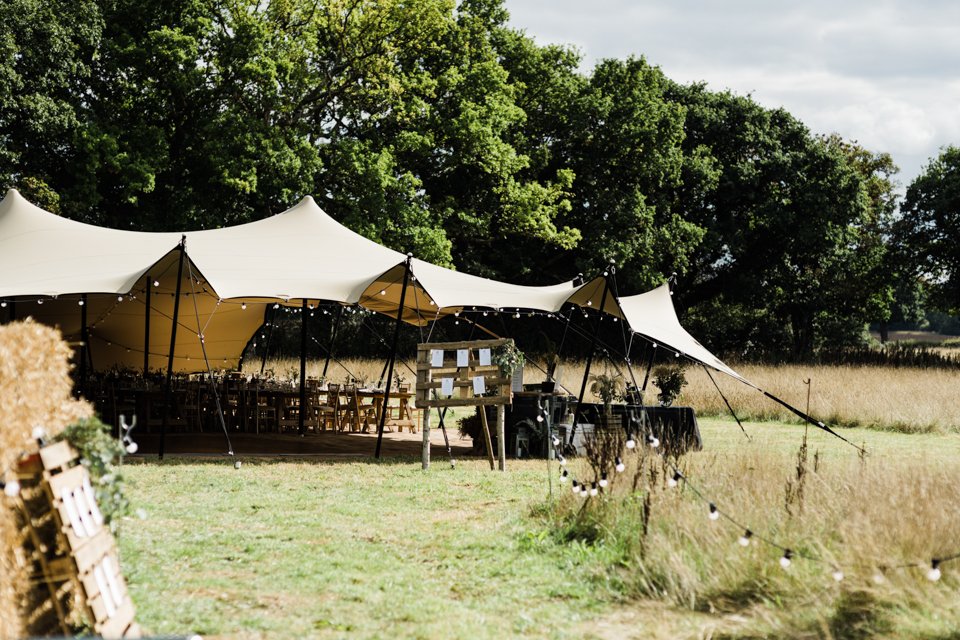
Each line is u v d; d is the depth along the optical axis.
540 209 35.88
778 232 44.28
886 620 5.31
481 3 37.94
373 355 37.03
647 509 6.84
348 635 5.17
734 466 8.98
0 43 25.03
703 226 43.03
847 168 44.03
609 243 37.38
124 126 29.59
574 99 39.00
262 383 18.06
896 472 8.05
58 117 26.39
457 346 12.26
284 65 29.61
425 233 31.81
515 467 12.59
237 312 19.62
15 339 4.39
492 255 39.75
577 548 7.20
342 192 32.09
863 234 53.12
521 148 38.66
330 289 13.43
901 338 112.81
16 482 4.04
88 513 4.59
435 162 35.56
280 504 9.30
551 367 14.72
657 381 14.99
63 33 26.58
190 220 29.38
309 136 33.03
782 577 5.98
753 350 47.94
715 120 42.94
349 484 10.77
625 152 39.06
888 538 6.02
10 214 15.72
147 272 12.59
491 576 6.61
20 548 4.20
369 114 34.56
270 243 15.10
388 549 7.41
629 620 5.61
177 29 28.12
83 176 27.44
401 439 16.48
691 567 6.20
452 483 10.98
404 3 32.66
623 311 14.38
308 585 6.21
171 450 13.62
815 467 8.21
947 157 47.94
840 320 56.34
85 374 15.97
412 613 5.62
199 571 6.51
